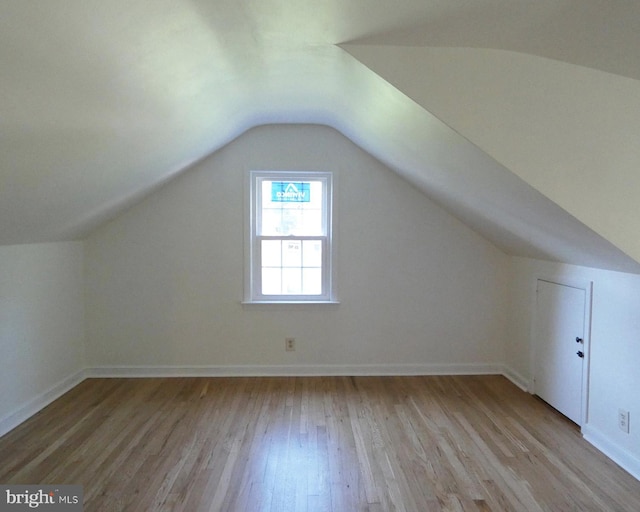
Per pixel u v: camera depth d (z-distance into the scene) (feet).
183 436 8.05
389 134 7.86
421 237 11.37
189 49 5.02
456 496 6.25
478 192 7.59
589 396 7.98
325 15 4.63
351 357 11.49
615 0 3.95
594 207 5.49
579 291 8.34
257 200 11.43
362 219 11.30
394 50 5.32
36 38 3.42
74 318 10.74
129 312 11.21
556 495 6.28
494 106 5.35
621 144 5.41
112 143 6.30
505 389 10.52
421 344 11.53
